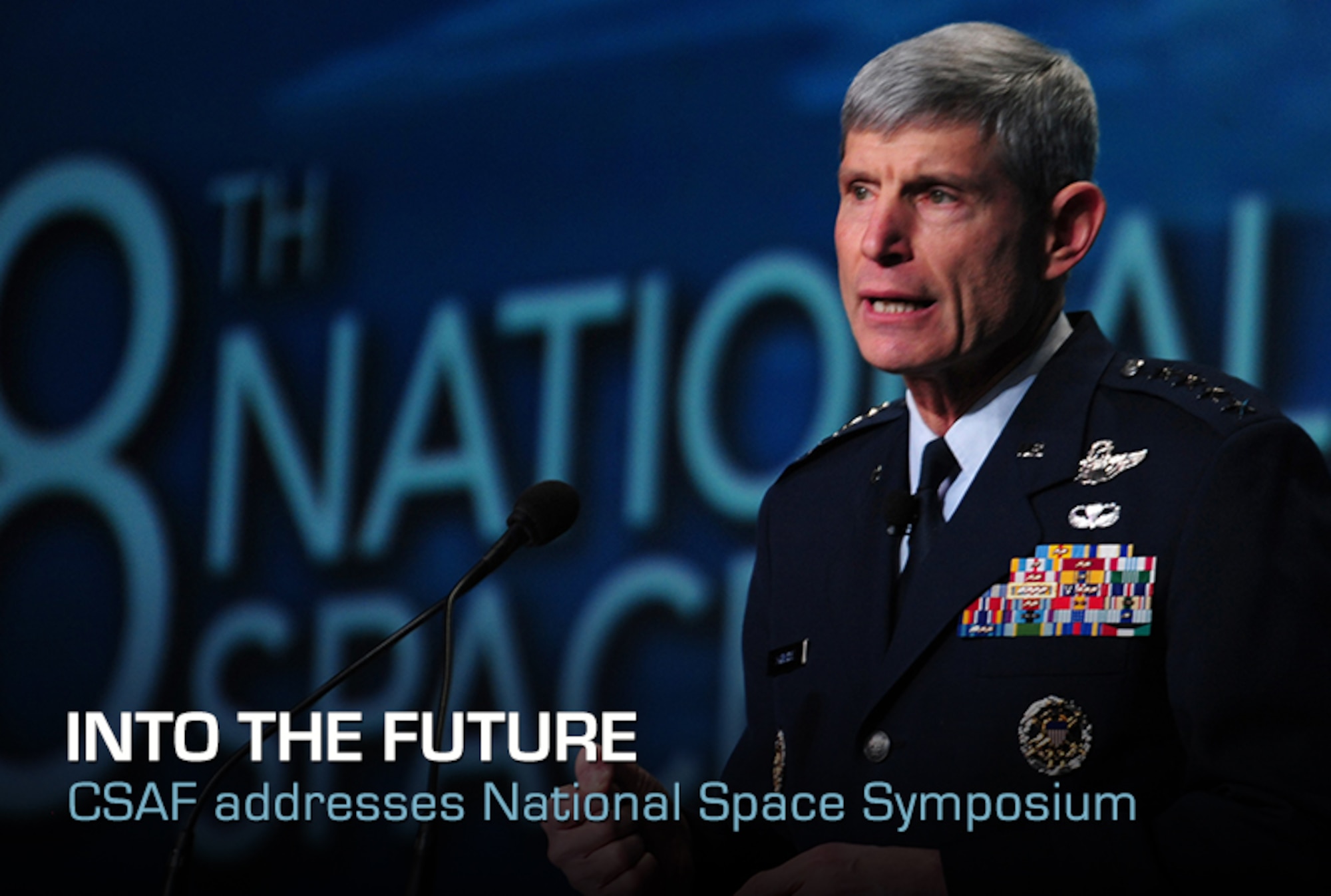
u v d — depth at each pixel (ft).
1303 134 29.01
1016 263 13.64
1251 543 12.35
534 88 37.83
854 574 14.44
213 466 40.22
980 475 13.82
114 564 41.09
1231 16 29.86
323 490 38.78
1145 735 12.58
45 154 43.24
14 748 41.29
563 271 36.91
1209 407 13.29
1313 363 28.43
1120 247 30.25
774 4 35.24
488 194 38.04
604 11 37.19
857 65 34.22
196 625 39.86
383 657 37.35
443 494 37.37
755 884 12.46
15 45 43.78
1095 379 14.17
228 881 37.68
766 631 15.62
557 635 35.68
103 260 42.32
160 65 42.29
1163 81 30.32
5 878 40.45
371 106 39.68
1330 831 11.43
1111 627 12.73
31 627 41.68
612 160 36.73
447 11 39.09
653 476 35.19
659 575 34.83
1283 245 28.91
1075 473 13.51
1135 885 11.65
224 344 40.52
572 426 36.22
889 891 12.10
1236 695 11.93
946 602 13.34
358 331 38.99
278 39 40.98
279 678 38.63
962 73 13.43
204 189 41.34
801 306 34.01
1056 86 13.75
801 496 15.71
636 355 35.76
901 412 15.55
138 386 41.34
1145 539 12.86
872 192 13.87
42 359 42.65
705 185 35.55
